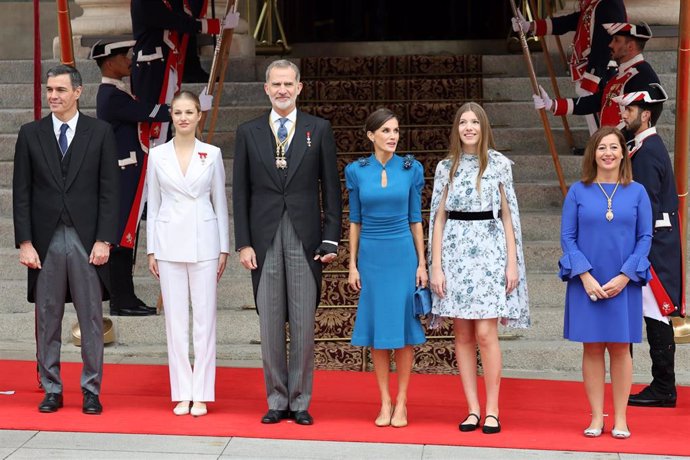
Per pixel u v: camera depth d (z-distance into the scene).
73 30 40.12
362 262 22.38
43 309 23.19
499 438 21.44
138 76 29.89
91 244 23.11
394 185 22.22
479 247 22.03
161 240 23.11
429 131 36.03
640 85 27.06
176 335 23.22
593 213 21.50
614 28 27.20
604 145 21.45
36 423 22.19
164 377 26.45
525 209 33.28
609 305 21.36
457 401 24.52
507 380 26.52
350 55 50.56
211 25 30.72
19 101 38.38
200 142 23.45
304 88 38.91
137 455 20.25
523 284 22.33
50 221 23.02
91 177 23.17
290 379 22.66
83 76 38.75
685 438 21.48
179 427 22.03
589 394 21.77
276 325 22.61
